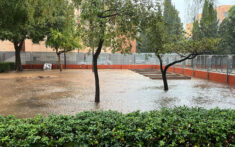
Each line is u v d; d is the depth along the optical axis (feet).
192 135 10.71
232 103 29.63
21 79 55.47
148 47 37.32
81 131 10.80
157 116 13.48
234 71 48.37
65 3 27.53
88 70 87.92
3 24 27.63
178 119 12.35
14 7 24.50
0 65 74.64
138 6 25.86
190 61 68.69
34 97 32.81
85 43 29.71
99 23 24.88
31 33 68.74
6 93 36.04
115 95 34.63
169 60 84.89
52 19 29.53
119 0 25.80
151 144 10.53
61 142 10.15
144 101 30.37
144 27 27.32
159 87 43.32
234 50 80.79
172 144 10.39
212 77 56.24
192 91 39.01
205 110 15.03
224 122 11.76
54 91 38.01
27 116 22.97
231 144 10.74
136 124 11.57
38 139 10.14
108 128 11.18
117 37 31.35
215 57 55.31
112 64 98.78
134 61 99.50
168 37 36.32
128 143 10.36
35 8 27.07
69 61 97.09
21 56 93.04
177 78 59.36
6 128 11.10
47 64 91.56
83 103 28.91
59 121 12.17
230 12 82.58
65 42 72.90
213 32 71.61
